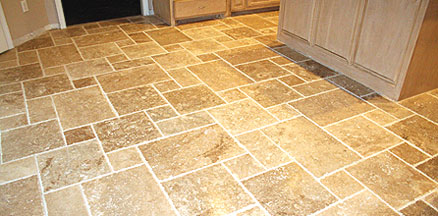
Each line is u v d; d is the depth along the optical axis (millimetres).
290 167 1890
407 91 2521
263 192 1724
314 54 3180
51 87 2645
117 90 2619
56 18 3826
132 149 2002
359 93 2641
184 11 3947
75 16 4285
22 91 2584
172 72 2914
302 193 1722
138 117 2301
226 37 3695
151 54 3248
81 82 2725
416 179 1816
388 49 2465
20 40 3447
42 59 3115
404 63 2385
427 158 1969
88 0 4973
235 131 2178
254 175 1830
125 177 1799
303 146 2055
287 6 3332
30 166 1855
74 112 2338
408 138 2135
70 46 3400
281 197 1696
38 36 3643
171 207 1629
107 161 1905
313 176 1829
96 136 2105
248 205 1648
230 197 1691
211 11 4137
